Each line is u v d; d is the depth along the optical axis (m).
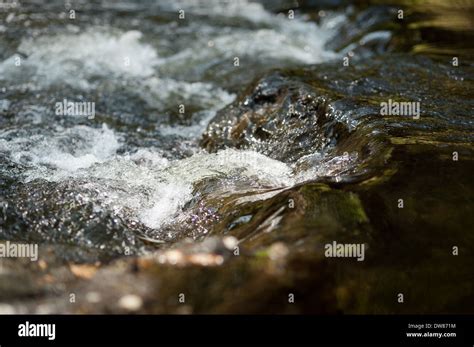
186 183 4.68
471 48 8.22
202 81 8.40
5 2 11.26
